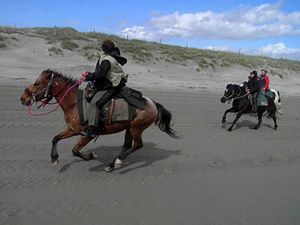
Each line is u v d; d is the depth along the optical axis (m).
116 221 3.98
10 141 6.59
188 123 10.18
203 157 6.95
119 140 7.57
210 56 31.39
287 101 17.92
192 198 4.85
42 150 6.27
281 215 4.52
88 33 34.53
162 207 4.47
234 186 5.45
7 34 25.03
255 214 4.48
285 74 32.88
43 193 4.53
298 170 6.59
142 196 4.77
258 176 6.05
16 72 15.70
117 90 5.30
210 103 14.31
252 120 12.05
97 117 5.02
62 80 5.18
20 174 5.08
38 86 5.03
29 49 22.88
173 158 6.70
